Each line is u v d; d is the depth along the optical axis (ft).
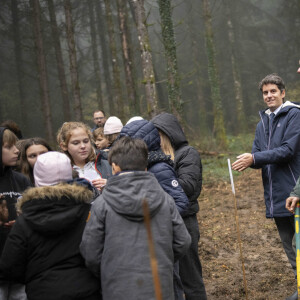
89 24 84.02
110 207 6.97
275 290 12.70
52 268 6.85
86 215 7.35
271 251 16.05
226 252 16.44
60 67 65.62
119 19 48.03
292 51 87.97
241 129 70.59
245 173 32.48
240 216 21.31
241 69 87.04
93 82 93.97
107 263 6.81
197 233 10.49
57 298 6.70
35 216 6.67
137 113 48.75
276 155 10.66
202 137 49.44
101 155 10.44
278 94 11.39
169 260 7.02
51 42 79.05
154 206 6.89
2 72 88.74
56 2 81.05
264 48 89.20
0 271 6.92
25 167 10.29
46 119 58.44
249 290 12.85
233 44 73.51
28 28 82.43
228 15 74.69
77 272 6.97
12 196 8.45
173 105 35.68
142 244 6.78
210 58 50.83
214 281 13.78
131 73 48.52
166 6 35.22
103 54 84.07
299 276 8.61
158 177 8.66
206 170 35.01
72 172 8.21
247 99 85.97
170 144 10.33
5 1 79.97
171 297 6.98
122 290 6.64
